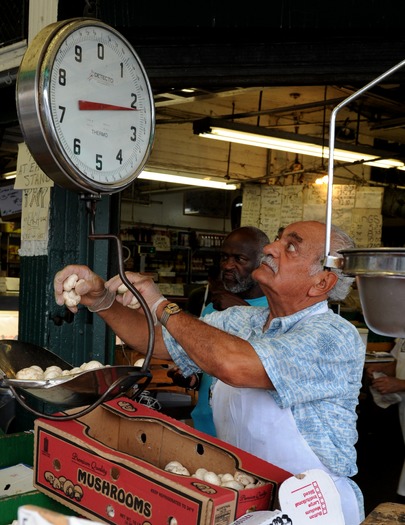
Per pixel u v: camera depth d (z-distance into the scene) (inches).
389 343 214.7
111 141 66.4
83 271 72.1
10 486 71.2
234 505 50.4
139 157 69.8
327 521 52.0
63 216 117.0
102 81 65.5
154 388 148.4
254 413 70.1
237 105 306.7
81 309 118.3
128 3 107.7
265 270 73.4
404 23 105.6
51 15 112.3
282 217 330.3
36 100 59.7
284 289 72.6
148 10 107.5
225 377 62.9
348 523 68.6
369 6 106.0
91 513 56.9
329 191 49.1
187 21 107.3
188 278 498.3
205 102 299.3
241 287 112.3
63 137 61.2
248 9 106.9
